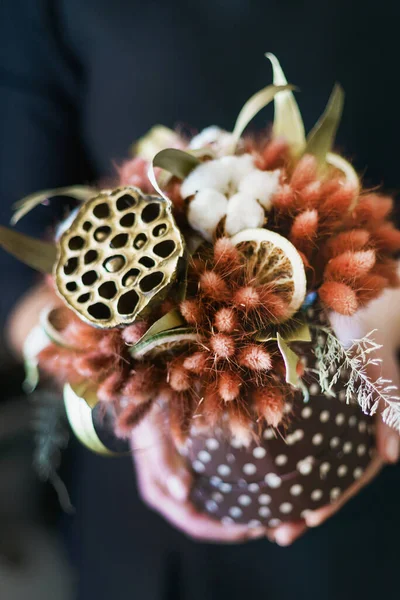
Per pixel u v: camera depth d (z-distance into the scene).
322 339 0.40
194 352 0.38
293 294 0.37
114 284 0.37
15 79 0.67
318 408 0.42
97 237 0.38
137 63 0.63
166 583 0.65
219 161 0.39
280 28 0.60
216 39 0.61
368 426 0.47
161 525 0.65
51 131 0.68
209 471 0.44
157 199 0.39
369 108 0.61
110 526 0.68
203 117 0.63
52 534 0.98
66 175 0.69
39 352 0.42
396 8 0.59
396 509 0.63
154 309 0.37
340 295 0.36
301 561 0.62
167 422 0.41
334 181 0.39
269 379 0.38
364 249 0.39
